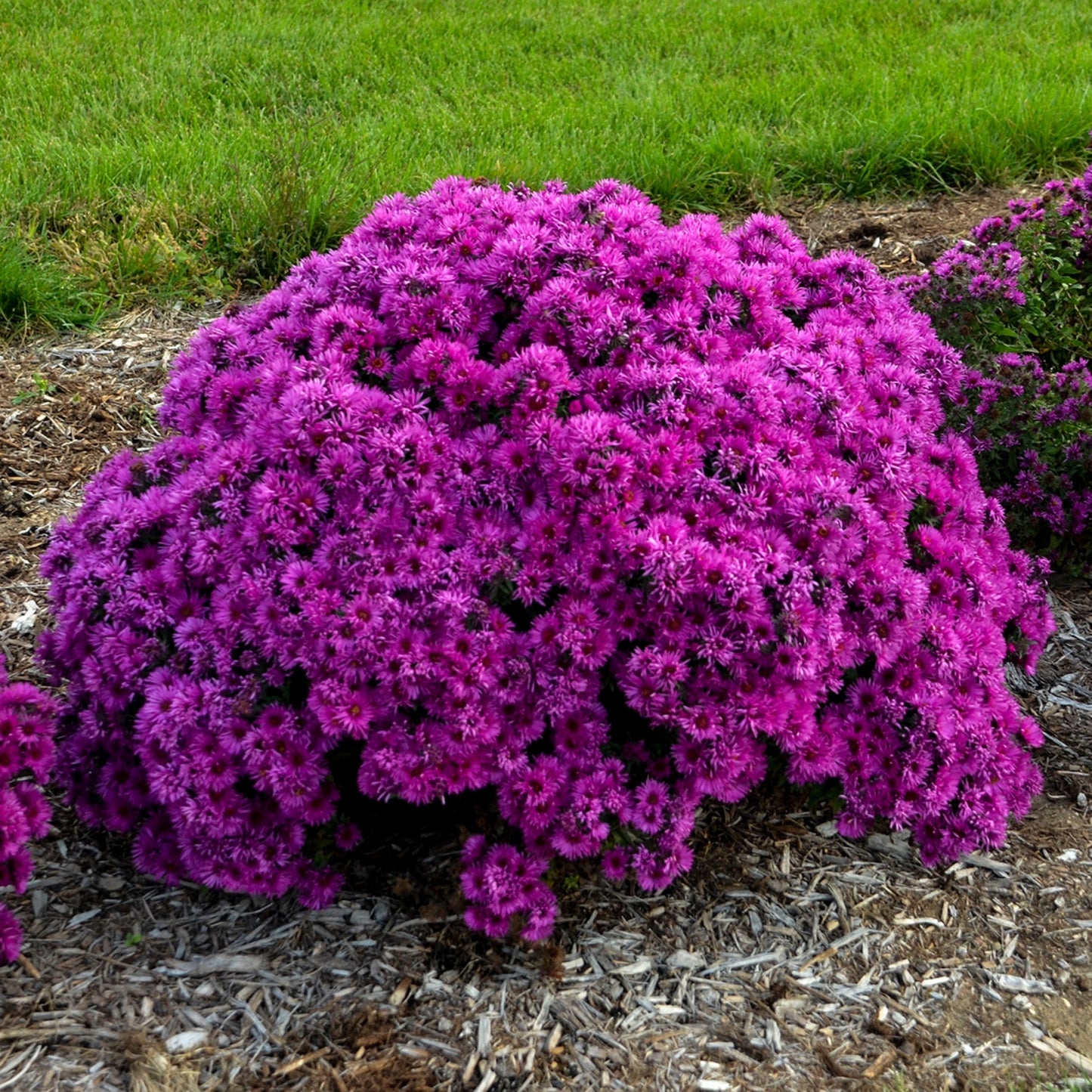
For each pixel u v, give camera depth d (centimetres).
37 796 277
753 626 270
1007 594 335
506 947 292
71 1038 262
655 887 285
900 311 377
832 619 278
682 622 272
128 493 326
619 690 290
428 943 293
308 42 948
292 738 273
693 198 670
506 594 281
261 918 299
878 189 688
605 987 283
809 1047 269
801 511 282
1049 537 450
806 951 295
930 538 312
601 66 902
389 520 277
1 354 540
